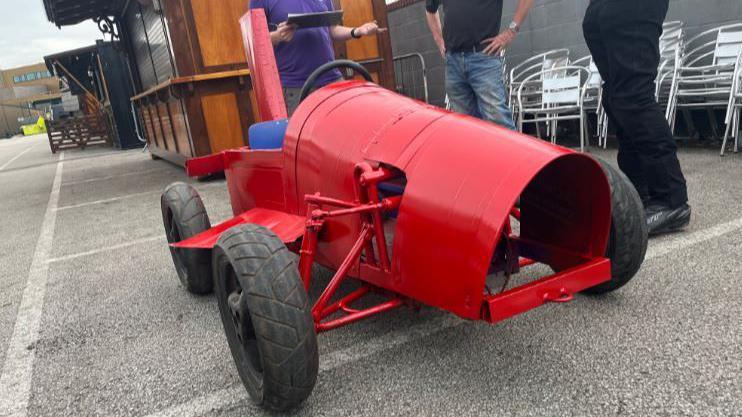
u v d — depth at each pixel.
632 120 3.21
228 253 1.90
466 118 2.08
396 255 1.95
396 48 10.03
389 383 2.11
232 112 7.25
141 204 6.63
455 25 4.55
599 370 2.02
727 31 5.49
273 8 3.58
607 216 1.99
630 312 2.43
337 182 2.22
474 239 1.68
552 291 1.84
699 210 3.70
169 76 8.16
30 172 12.45
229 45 7.14
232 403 2.13
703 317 2.31
